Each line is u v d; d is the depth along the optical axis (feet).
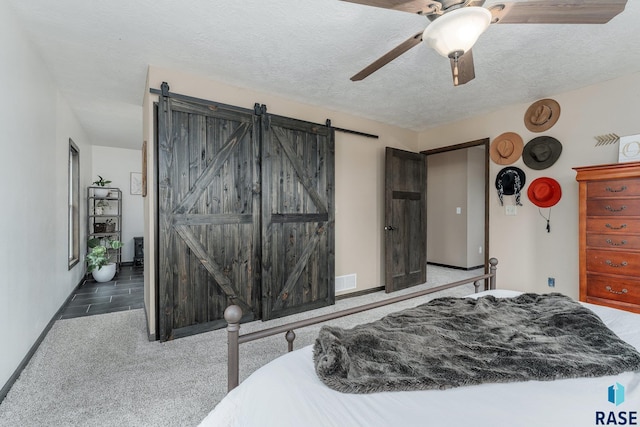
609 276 8.19
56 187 10.23
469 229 18.43
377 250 14.01
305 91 10.37
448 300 5.72
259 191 10.24
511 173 11.73
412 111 12.44
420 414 2.74
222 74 9.10
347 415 2.73
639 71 8.85
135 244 19.56
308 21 6.58
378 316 10.54
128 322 10.02
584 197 8.64
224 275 9.54
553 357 3.58
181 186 8.77
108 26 6.81
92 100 11.47
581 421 2.68
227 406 3.21
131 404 5.70
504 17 4.56
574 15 4.50
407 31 6.95
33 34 7.16
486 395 3.03
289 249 10.80
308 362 3.74
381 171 14.08
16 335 6.64
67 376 6.66
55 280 10.13
